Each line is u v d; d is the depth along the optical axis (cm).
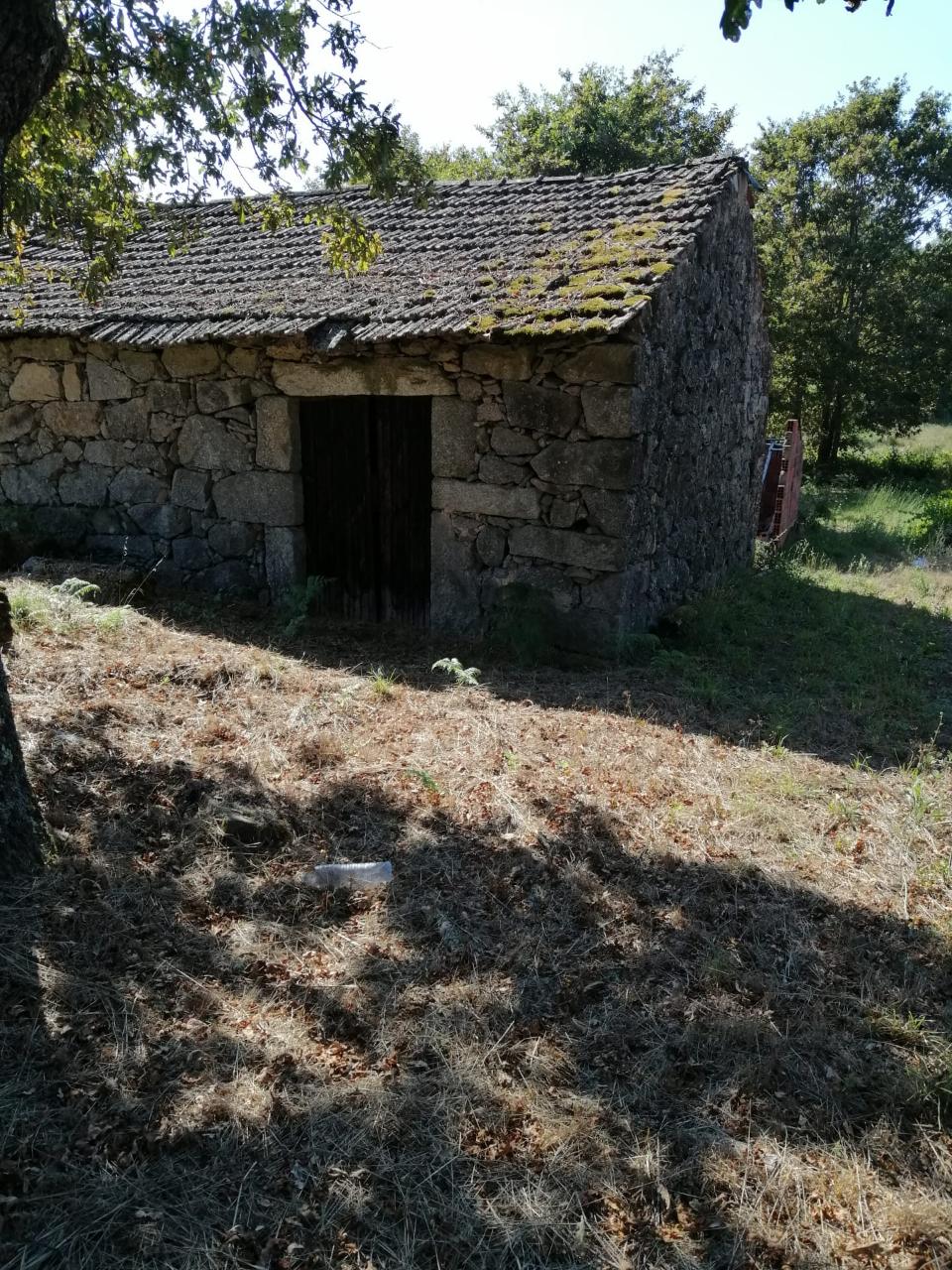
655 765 466
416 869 353
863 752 514
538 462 640
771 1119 248
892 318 2134
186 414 771
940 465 2323
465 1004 282
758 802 432
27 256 932
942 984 311
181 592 788
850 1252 213
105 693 469
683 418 736
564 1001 289
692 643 701
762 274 935
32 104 307
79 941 291
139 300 792
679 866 371
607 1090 255
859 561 1094
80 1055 251
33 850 317
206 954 297
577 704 552
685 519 782
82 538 844
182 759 406
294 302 713
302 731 460
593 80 2258
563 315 589
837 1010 294
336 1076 254
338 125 504
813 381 2223
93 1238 203
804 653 707
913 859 390
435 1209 216
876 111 2170
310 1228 210
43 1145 222
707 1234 216
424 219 832
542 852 370
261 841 358
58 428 830
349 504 751
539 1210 217
